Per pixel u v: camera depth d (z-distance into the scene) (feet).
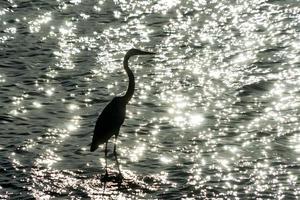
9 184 48.03
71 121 59.47
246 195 46.09
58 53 75.72
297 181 47.88
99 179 48.93
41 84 67.77
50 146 54.60
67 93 65.62
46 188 47.57
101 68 71.51
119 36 80.28
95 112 61.26
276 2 88.43
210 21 83.61
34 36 80.79
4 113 61.00
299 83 65.62
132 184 48.06
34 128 58.03
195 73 69.36
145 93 64.95
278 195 45.96
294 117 58.65
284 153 52.34
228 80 67.21
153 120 59.16
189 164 51.03
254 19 83.46
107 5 90.12
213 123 58.29
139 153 53.21
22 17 86.58
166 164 51.19
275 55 72.74
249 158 51.67
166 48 76.28
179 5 89.25
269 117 58.90
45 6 90.12
